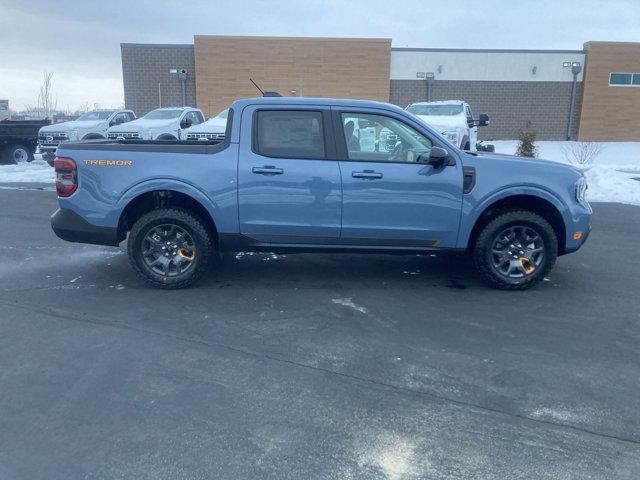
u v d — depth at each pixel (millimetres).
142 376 3945
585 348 4492
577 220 5789
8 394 3678
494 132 30016
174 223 5723
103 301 5484
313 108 5645
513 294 5816
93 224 5746
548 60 29281
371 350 4406
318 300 5562
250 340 4578
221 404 3584
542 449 3146
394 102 29547
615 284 6191
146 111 29406
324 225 5680
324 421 3404
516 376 4000
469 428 3348
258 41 28594
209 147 5676
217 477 2889
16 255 7250
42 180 15078
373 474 2920
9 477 2871
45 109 49281
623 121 30031
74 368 4055
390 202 5633
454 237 5750
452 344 4539
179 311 5223
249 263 6918
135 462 2998
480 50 29031
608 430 3342
